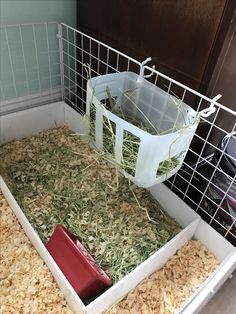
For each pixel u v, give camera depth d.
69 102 1.59
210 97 0.97
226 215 1.02
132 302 0.87
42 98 1.56
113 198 1.15
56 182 1.18
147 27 1.05
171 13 0.94
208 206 1.08
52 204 1.10
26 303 0.84
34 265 0.92
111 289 0.79
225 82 0.95
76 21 1.40
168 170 0.90
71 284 0.86
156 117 1.02
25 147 1.33
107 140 0.93
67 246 0.89
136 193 1.17
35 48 1.39
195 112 0.86
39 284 0.88
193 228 1.01
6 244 0.97
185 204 1.04
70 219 1.06
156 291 0.90
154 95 0.98
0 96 1.42
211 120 1.01
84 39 1.38
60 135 1.42
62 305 0.84
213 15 0.84
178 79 1.03
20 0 1.22
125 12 1.10
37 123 1.40
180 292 0.91
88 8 1.27
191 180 1.13
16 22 1.26
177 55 0.99
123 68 1.24
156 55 1.07
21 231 1.00
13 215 1.04
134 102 1.06
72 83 1.58
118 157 0.89
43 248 0.88
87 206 1.11
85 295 0.84
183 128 0.80
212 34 0.86
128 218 1.08
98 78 0.95
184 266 0.97
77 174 1.22
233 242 1.05
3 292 0.86
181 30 0.94
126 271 0.94
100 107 0.85
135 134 0.78
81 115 1.34
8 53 1.32
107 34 1.23
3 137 1.33
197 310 0.84
